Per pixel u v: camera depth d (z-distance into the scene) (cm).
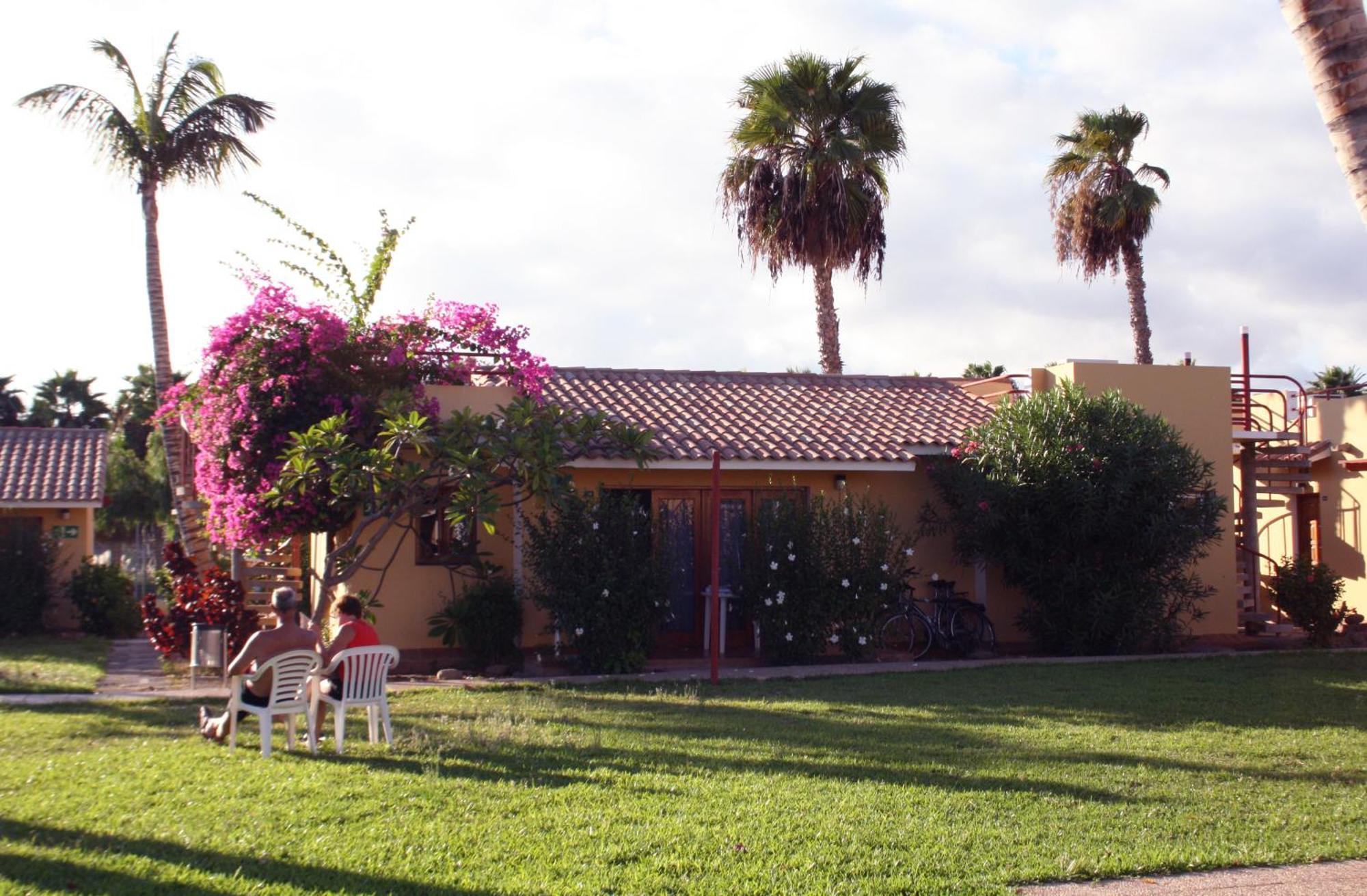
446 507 1512
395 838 693
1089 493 1619
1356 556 2188
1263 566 2439
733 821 743
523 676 1499
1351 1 618
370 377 1566
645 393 1923
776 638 1612
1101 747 1005
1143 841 712
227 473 1511
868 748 991
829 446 1767
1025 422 1691
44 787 813
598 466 1658
